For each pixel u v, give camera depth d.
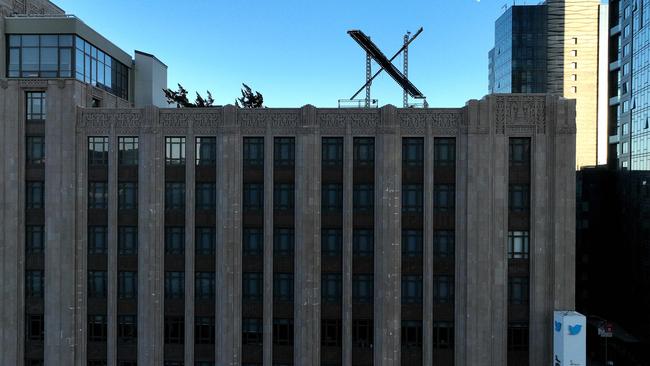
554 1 88.81
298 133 33.53
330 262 33.84
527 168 32.69
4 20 34.72
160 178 34.19
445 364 33.09
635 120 55.12
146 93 44.47
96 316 34.62
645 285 52.22
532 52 89.44
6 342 34.16
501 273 32.56
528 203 32.69
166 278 34.50
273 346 33.91
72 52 34.66
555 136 32.09
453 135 33.00
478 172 32.50
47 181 34.03
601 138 86.62
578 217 70.56
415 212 33.44
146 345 34.03
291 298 33.97
